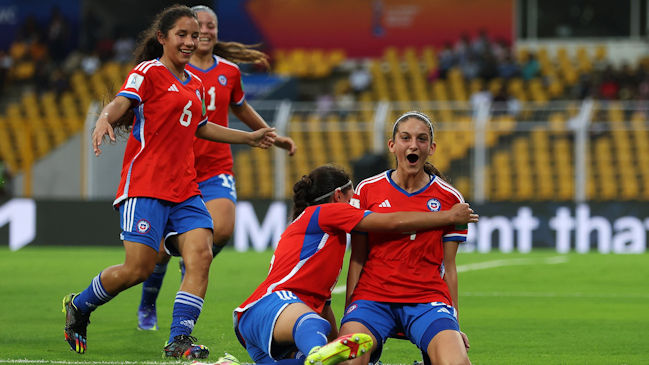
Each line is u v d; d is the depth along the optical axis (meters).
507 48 81.81
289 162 58.47
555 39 87.81
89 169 55.56
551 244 53.25
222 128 21.31
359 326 15.99
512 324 26.20
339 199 17.34
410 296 16.34
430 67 84.38
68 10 91.69
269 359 16.39
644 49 86.38
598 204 52.97
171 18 19.73
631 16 86.75
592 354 21.23
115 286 19.42
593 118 56.12
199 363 15.99
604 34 87.44
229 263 45.06
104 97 20.69
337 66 86.44
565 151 58.41
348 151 58.00
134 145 19.66
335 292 33.25
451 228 16.80
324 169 17.34
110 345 21.55
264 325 15.73
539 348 22.06
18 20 91.25
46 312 28.06
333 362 14.15
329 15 88.19
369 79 81.38
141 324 24.05
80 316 19.66
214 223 22.89
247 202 54.03
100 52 87.25
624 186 57.19
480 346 22.36
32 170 58.59
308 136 58.41
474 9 86.50
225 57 24.92
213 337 23.03
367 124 57.47
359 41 88.12
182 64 20.00
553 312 28.89
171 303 30.00
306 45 88.81
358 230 16.42
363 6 87.81
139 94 19.23
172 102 19.53
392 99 79.38
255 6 89.06
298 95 83.69
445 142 56.38
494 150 58.88
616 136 57.16
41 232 55.09
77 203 55.16
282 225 53.75
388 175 17.34
